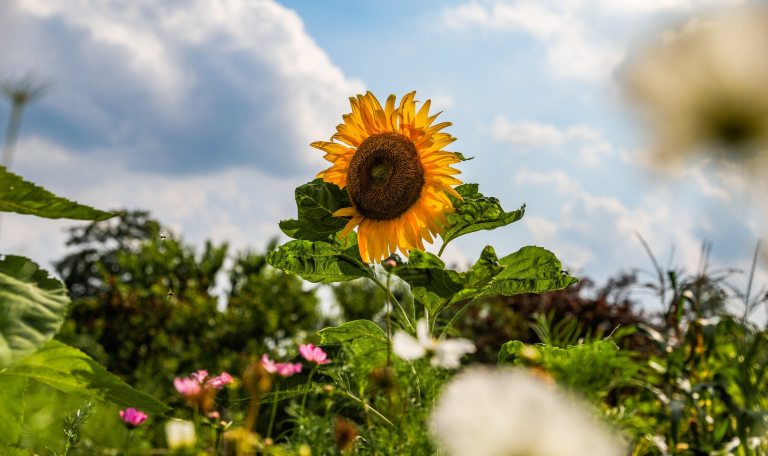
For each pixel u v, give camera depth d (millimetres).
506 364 2408
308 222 2762
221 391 2520
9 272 1586
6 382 1941
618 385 3254
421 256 2459
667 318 4453
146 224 16594
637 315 6035
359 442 2721
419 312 2818
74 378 1887
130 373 7785
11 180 1608
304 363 2779
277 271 8531
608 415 2512
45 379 1914
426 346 2150
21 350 1415
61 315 1526
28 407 2402
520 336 6242
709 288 4262
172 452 1841
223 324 8016
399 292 7227
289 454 2270
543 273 2648
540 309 6309
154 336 8016
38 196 1628
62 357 1863
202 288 8969
